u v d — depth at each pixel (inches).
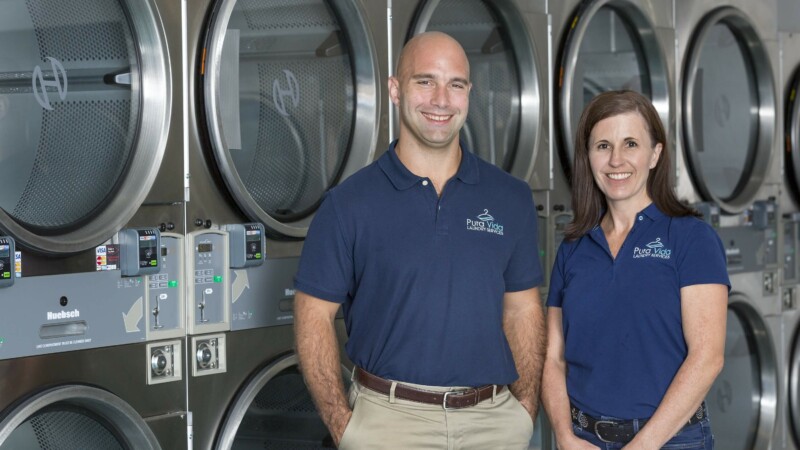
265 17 123.6
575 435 98.6
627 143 96.0
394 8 134.7
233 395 119.6
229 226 118.5
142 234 108.3
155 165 110.4
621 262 96.5
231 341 119.2
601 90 168.4
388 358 96.8
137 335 110.0
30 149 102.3
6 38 99.6
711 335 92.2
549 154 153.9
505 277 104.1
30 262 100.5
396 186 97.3
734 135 186.5
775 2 189.2
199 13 115.6
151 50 111.0
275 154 125.5
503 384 100.7
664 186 97.4
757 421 190.9
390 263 96.3
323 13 129.9
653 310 94.3
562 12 156.6
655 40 169.0
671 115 171.9
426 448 96.2
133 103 111.7
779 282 190.9
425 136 96.8
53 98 104.1
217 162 115.1
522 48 151.9
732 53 186.2
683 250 94.4
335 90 132.1
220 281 117.9
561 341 103.7
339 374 99.7
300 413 130.6
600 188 98.7
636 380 94.5
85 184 107.7
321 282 98.2
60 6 104.3
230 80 119.0
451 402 96.4
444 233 96.9
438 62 96.3
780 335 190.9
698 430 94.4
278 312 124.3
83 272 105.2
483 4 149.6
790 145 193.3
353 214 97.2
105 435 111.5
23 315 100.1
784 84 192.5
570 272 100.7
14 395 99.7
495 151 151.5
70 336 104.1
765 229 188.2
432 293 96.0
